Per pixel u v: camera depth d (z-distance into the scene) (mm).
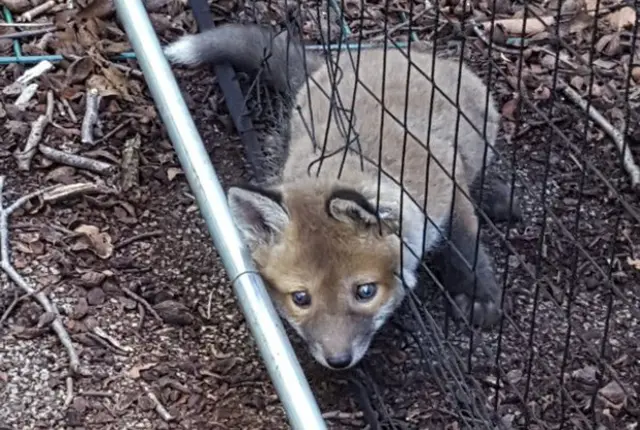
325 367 1140
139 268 1214
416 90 1197
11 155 1292
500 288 1190
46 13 1438
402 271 1086
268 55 1297
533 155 1327
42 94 1348
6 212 1235
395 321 1179
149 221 1257
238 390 1129
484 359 1142
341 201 1081
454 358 1123
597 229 1256
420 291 1201
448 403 1113
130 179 1281
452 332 1174
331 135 1164
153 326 1169
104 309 1176
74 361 1130
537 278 1015
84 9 1428
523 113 1357
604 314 1181
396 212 1092
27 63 1381
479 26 1389
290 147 1218
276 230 1115
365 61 1236
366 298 1113
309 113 1190
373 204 1074
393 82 1205
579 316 1179
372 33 1434
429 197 1138
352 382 1136
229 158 1327
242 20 1465
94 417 1101
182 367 1140
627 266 1221
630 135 1331
